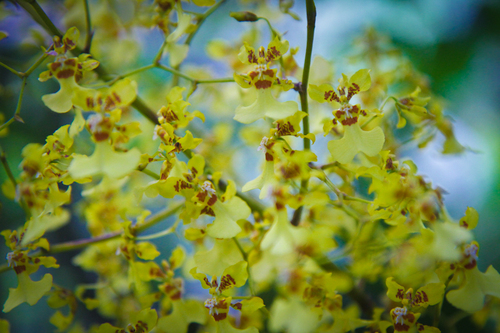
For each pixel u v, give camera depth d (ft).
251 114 0.86
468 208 0.87
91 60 0.87
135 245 0.94
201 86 1.17
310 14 0.84
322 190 0.96
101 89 0.85
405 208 0.86
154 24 1.00
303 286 0.91
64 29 1.17
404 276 0.98
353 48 1.18
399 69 1.08
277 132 0.86
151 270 0.94
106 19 1.16
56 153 0.88
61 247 0.95
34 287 0.90
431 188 0.86
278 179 0.86
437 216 0.85
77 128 0.88
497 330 1.04
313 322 0.88
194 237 0.88
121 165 0.81
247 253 0.92
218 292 0.87
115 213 1.07
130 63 1.22
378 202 0.85
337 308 0.91
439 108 0.99
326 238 0.93
